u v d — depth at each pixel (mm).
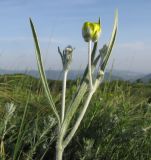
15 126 323
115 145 347
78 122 250
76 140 344
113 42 253
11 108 294
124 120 390
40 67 238
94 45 253
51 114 404
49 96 242
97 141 344
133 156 344
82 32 247
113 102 485
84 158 314
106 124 360
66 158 331
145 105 498
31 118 377
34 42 236
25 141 300
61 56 250
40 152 314
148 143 365
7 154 300
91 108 409
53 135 303
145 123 408
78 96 247
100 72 252
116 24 253
